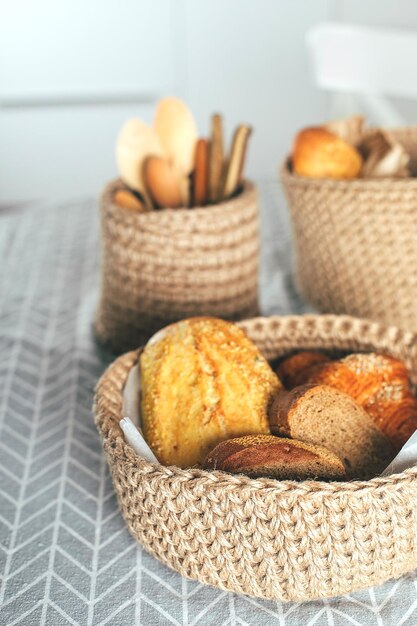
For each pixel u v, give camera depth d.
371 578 0.68
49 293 1.21
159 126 1.02
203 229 0.96
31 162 2.67
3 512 0.80
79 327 1.11
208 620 0.69
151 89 2.60
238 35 2.53
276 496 0.64
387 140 1.06
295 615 0.69
